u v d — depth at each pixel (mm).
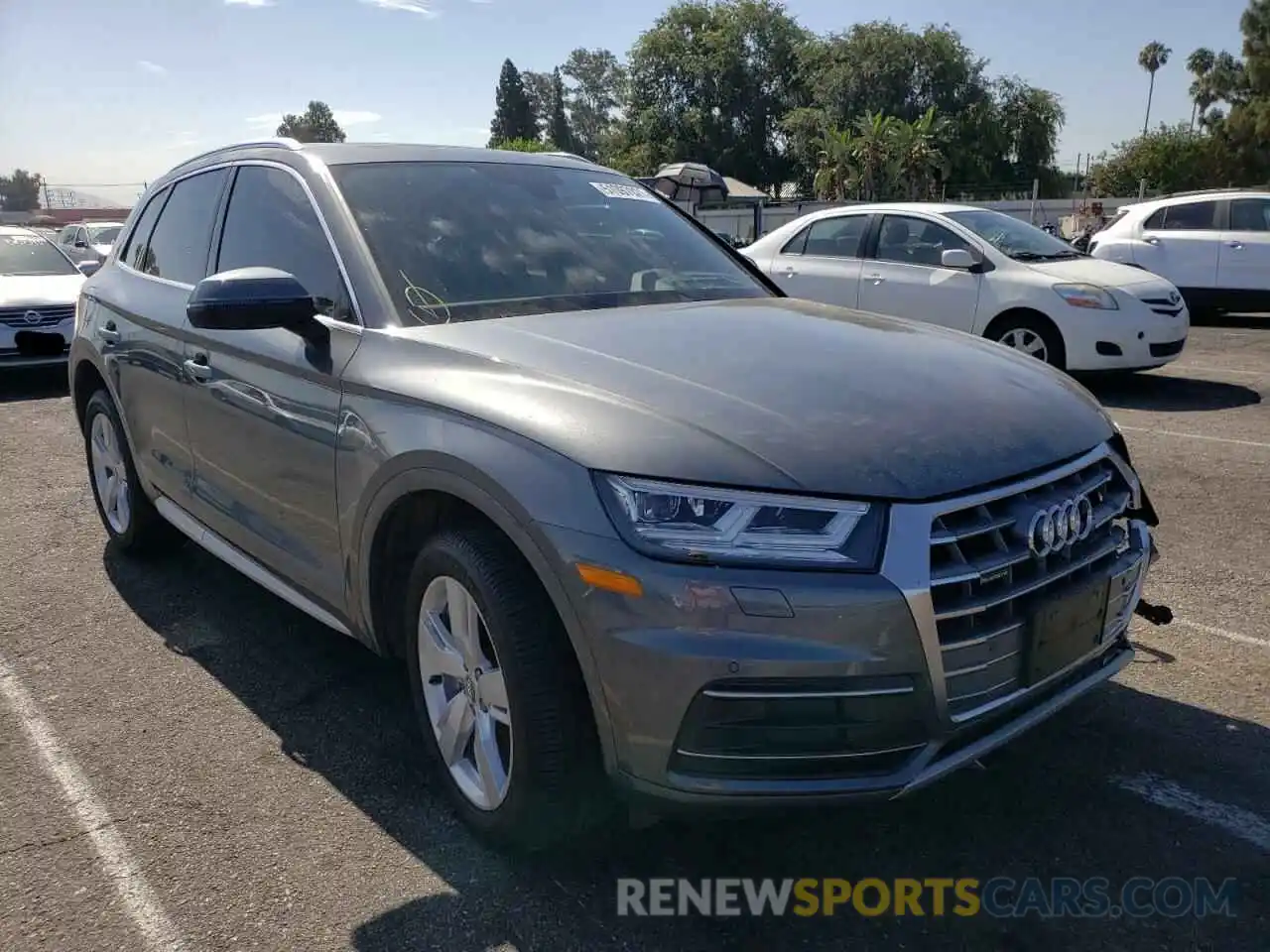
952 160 51375
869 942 2430
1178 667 3756
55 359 9688
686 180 21656
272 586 3572
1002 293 8875
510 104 91125
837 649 2184
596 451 2334
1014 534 2418
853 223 10016
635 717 2252
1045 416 2729
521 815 2539
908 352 3021
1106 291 8555
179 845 2807
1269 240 12844
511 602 2461
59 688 3719
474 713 2730
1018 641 2438
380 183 3559
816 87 54500
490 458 2469
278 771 3166
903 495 2260
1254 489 5973
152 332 4145
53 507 5980
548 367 2691
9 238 11047
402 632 3098
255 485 3510
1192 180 57250
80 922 2512
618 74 93250
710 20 58000
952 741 2381
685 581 2186
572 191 4012
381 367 2914
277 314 3014
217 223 4008
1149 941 2426
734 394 2543
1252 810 2910
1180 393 8930
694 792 2252
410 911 2533
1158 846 2764
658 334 2994
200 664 3900
